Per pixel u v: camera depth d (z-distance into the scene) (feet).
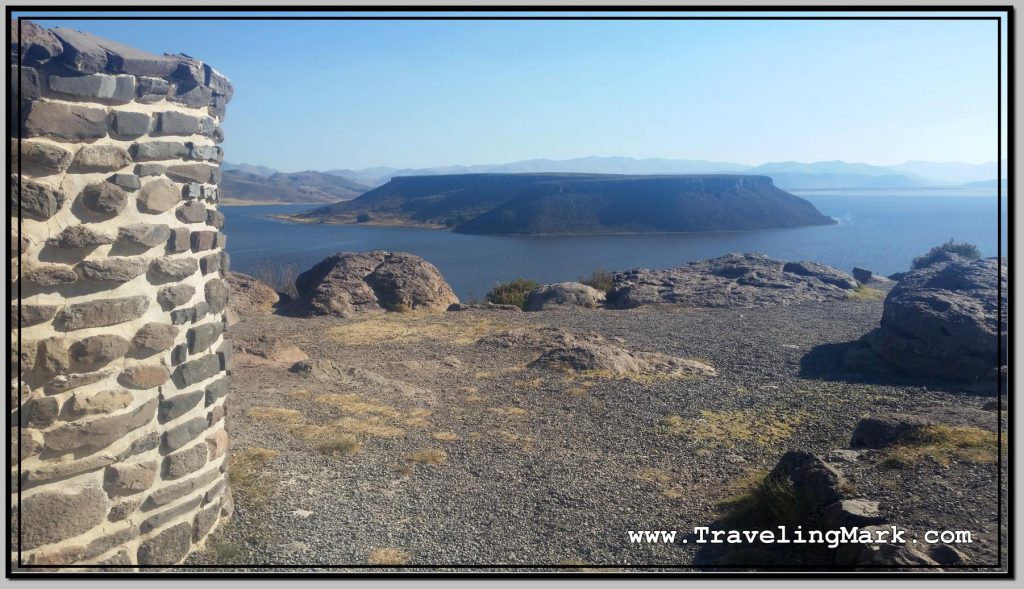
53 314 12.74
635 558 17.35
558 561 17.22
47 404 12.63
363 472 22.85
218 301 16.79
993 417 21.59
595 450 26.03
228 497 18.19
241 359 37.09
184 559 15.60
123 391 13.87
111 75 13.30
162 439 14.88
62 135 12.64
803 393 33.76
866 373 37.58
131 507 14.19
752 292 66.69
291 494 20.35
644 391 34.42
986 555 13.47
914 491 16.47
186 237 15.21
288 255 220.64
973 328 34.53
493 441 26.86
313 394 32.12
